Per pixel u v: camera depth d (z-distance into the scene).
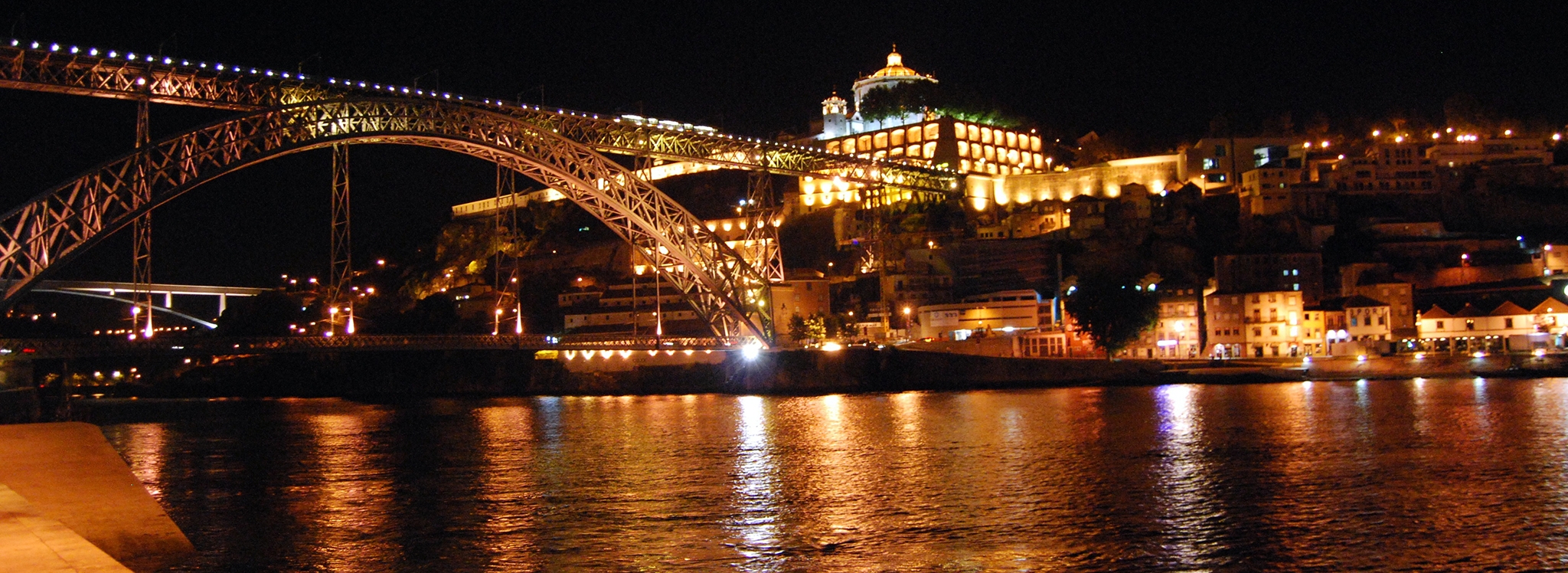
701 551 38.34
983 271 163.62
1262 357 140.00
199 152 88.81
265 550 38.97
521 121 108.62
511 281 181.50
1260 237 161.12
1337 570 35.09
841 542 39.53
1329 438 65.56
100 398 149.12
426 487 53.00
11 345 92.38
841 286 167.50
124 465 36.19
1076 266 160.62
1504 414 76.88
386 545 39.69
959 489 50.19
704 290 129.88
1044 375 129.12
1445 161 176.75
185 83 89.25
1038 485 50.84
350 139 96.69
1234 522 42.00
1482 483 49.03
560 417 96.75
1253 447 62.66
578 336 140.00
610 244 185.38
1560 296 137.75
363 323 165.88
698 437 75.31
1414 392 100.56
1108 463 57.47
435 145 104.38
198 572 33.72
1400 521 41.62
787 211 196.75
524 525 43.12
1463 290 145.12
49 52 80.00
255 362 156.12
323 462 63.69
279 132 93.44
